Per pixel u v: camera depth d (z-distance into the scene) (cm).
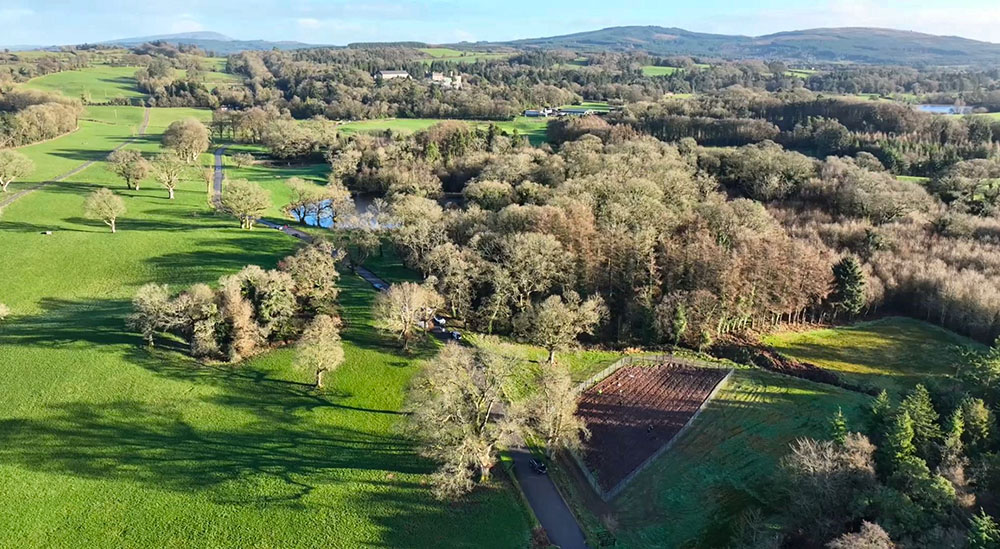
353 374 8769
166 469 6800
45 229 14138
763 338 10450
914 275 11431
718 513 6594
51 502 6212
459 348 8081
